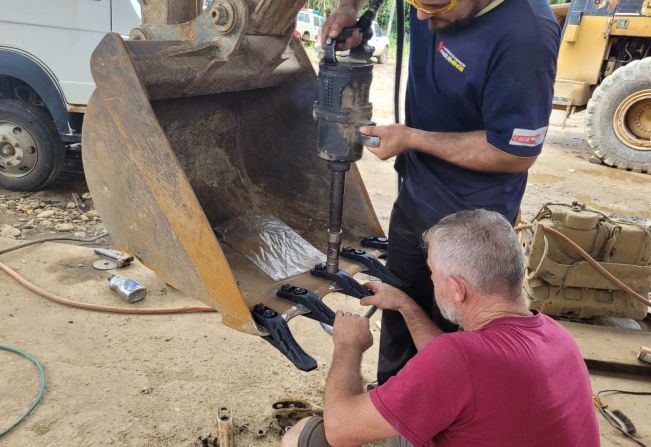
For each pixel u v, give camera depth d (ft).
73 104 13.73
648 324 11.78
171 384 8.73
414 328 6.23
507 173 6.32
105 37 4.95
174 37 5.51
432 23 5.69
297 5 5.56
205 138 7.08
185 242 5.14
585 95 24.56
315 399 8.68
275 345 4.93
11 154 14.84
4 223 13.89
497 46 5.44
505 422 4.36
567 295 11.16
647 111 21.70
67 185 16.44
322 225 7.12
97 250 12.58
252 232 6.76
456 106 6.10
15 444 7.39
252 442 7.78
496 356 4.41
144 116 4.92
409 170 6.90
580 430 4.64
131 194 5.40
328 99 5.27
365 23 5.44
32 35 13.39
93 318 10.25
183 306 10.88
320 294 5.72
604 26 23.20
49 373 8.72
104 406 8.17
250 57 6.04
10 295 10.73
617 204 18.57
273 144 7.44
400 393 4.48
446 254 4.94
